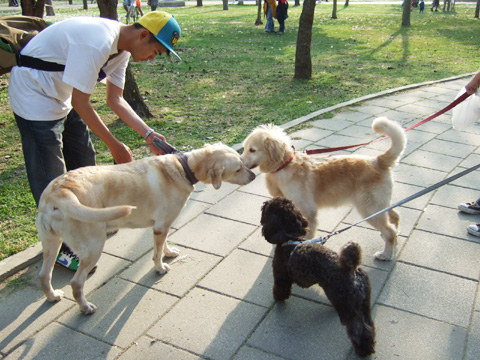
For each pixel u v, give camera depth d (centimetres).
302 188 370
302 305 319
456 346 277
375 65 1153
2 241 389
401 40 1558
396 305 316
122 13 2278
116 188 314
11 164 555
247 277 351
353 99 834
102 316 310
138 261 373
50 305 321
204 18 2259
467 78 1018
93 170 311
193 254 383
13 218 430
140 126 393
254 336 290
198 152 353
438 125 707
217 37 1606
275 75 1021
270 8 1694
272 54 1283
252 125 691
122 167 326
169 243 400
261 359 271
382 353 273
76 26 317
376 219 360
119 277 353
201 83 950
